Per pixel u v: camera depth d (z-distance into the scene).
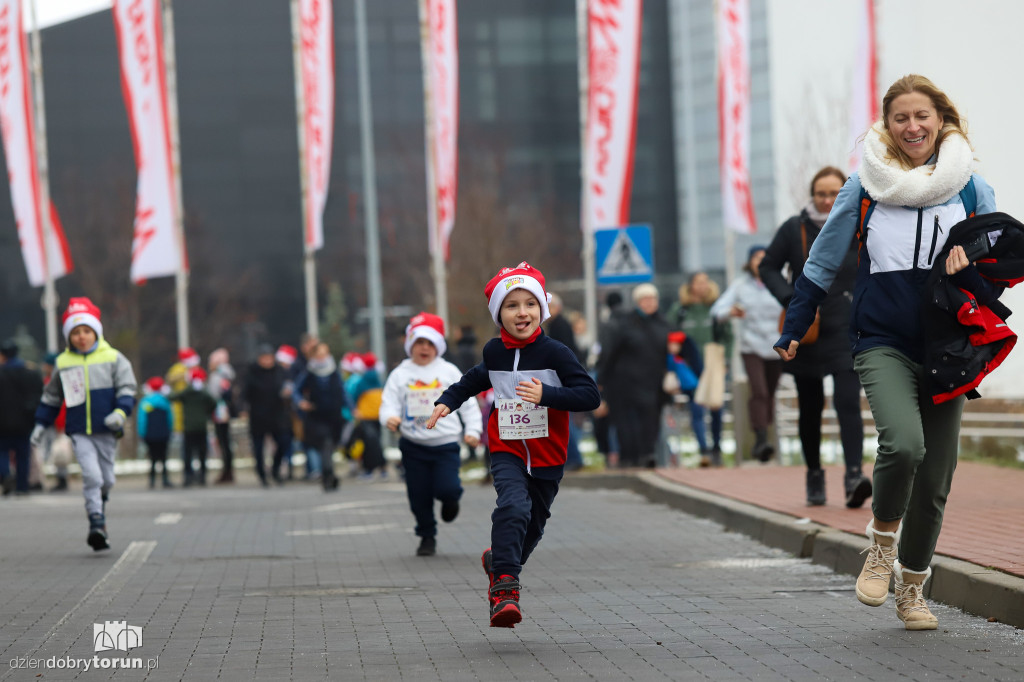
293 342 105.94
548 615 11.34
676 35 103.31
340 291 89.56
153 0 40.56
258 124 107.81
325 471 30.28
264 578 14.48
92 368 17.75
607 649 9.62
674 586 12.98
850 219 9.84
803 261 16.11
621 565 14.83
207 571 15.30
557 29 106.44
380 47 104.62
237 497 29.86
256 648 10.03
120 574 15.21
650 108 104.06
